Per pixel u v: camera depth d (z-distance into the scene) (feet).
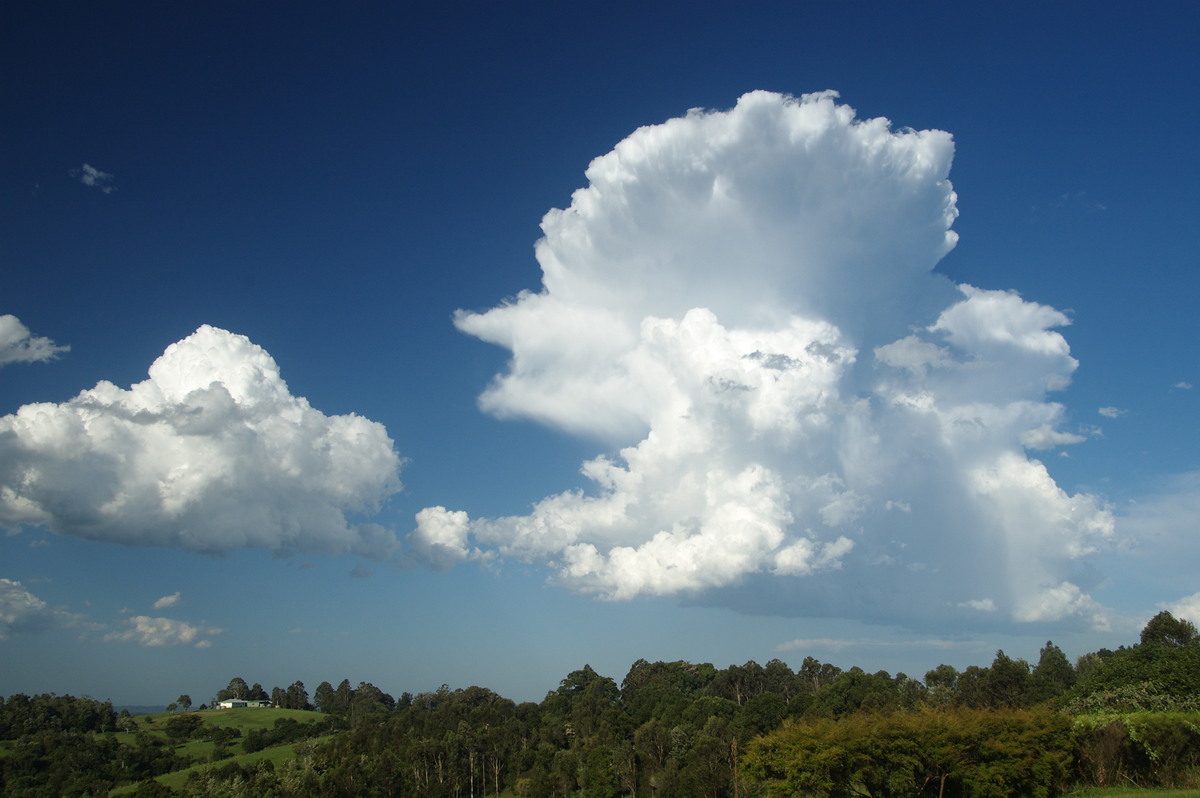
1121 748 149.38
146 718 631.56
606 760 348.79
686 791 291.99
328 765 374.43
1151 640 297.53
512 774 413.39
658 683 522.47
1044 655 373.61
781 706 363.97
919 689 371.76
